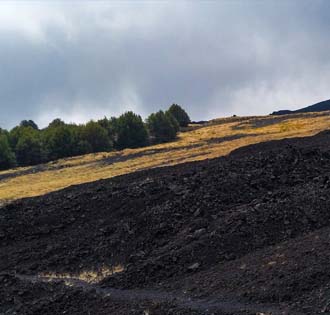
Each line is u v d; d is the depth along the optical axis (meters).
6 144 83.06
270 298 16.22
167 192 29.89
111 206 30.52
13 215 32.59
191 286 18.84
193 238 22.98
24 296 21.48
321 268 16.78
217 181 29.31
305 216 22.36
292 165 30.11
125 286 20.59
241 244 21.30
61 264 25.11
